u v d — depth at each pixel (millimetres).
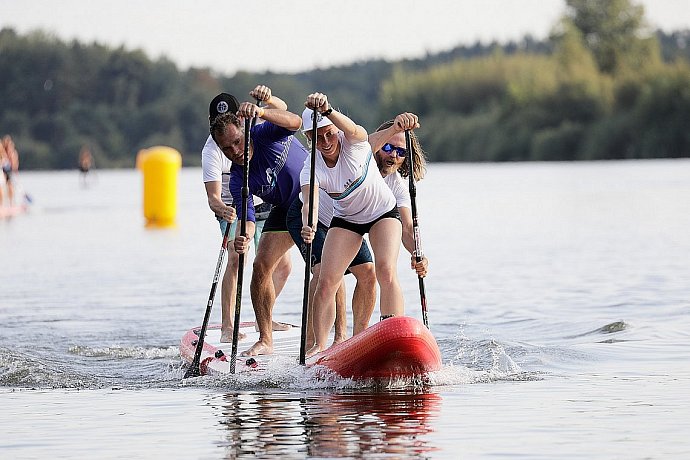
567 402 24438
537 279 49438
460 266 55625
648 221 80500
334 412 23672
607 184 133375
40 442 21312
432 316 39625
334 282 28094
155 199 92188
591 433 21344
